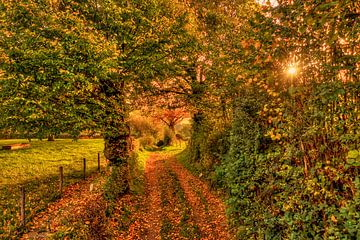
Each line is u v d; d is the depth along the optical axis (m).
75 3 12.87
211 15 18.12
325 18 3.71
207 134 17.98
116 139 15.85
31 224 10.36
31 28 11.89
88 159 27.86
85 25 13.66
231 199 7.95
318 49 4.53
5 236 9.15
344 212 3.97
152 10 14.53
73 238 8.07
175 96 20.52
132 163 21.09
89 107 12.83
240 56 6.81
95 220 9.76
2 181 17.95
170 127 57.75
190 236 9.62
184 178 19.95
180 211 12.41
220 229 9.70
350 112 4.20
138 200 15.03
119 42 13.88
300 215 4.97
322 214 4.74
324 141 4.68
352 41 4.14
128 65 13.99
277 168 6.15
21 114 11.87
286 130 5.51
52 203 13.20
